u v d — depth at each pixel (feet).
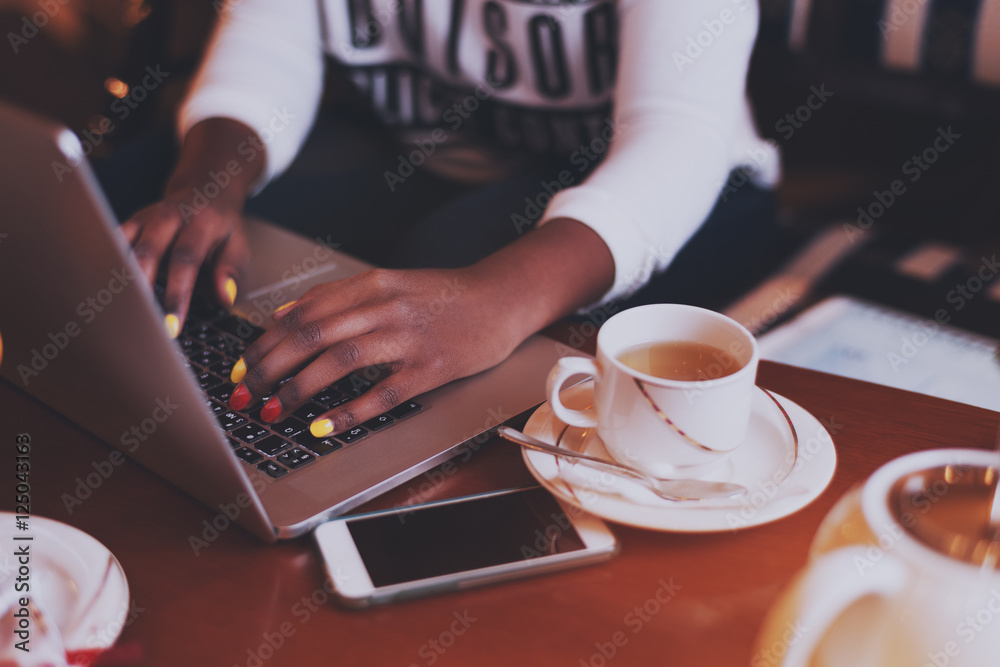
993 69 4.52
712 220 3.63
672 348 1.69
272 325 2.18
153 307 1.12
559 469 1.60
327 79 4.42
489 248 3.10
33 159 1.03
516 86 3.78
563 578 1.42
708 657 1.25
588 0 3.40
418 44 3.87
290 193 3.70
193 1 6.34
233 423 1.79
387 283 2.04
